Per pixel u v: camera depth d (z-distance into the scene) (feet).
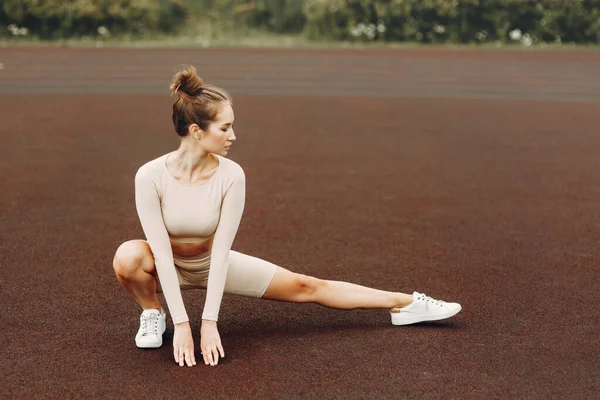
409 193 25.11
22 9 78.43
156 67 61.62
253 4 88.02
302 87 52.54
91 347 13.24
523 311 15.06
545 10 80.74
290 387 11.82
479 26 81.41
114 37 80.64
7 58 65.67
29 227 20.68
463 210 23.04
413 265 17.90
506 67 64.54
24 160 29.55
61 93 48.78
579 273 17.43
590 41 81.10
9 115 40.55
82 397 11.50
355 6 82.12
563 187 26.22
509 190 25.72
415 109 44.45
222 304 15.24
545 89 52.95
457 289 16.30
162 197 12.50
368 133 36.68
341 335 13.79
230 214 12.66
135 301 15.35
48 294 15.70
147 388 11.78
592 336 13.87
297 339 13.62
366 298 13.87
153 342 13.10
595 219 22.21
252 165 29.14
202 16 86.89
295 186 25.85
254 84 53.42
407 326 14.21
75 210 22.52
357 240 19.86
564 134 36.88
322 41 82.28
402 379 12.12
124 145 32.99
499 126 39.01
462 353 13.08
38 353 12.98
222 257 12.69
